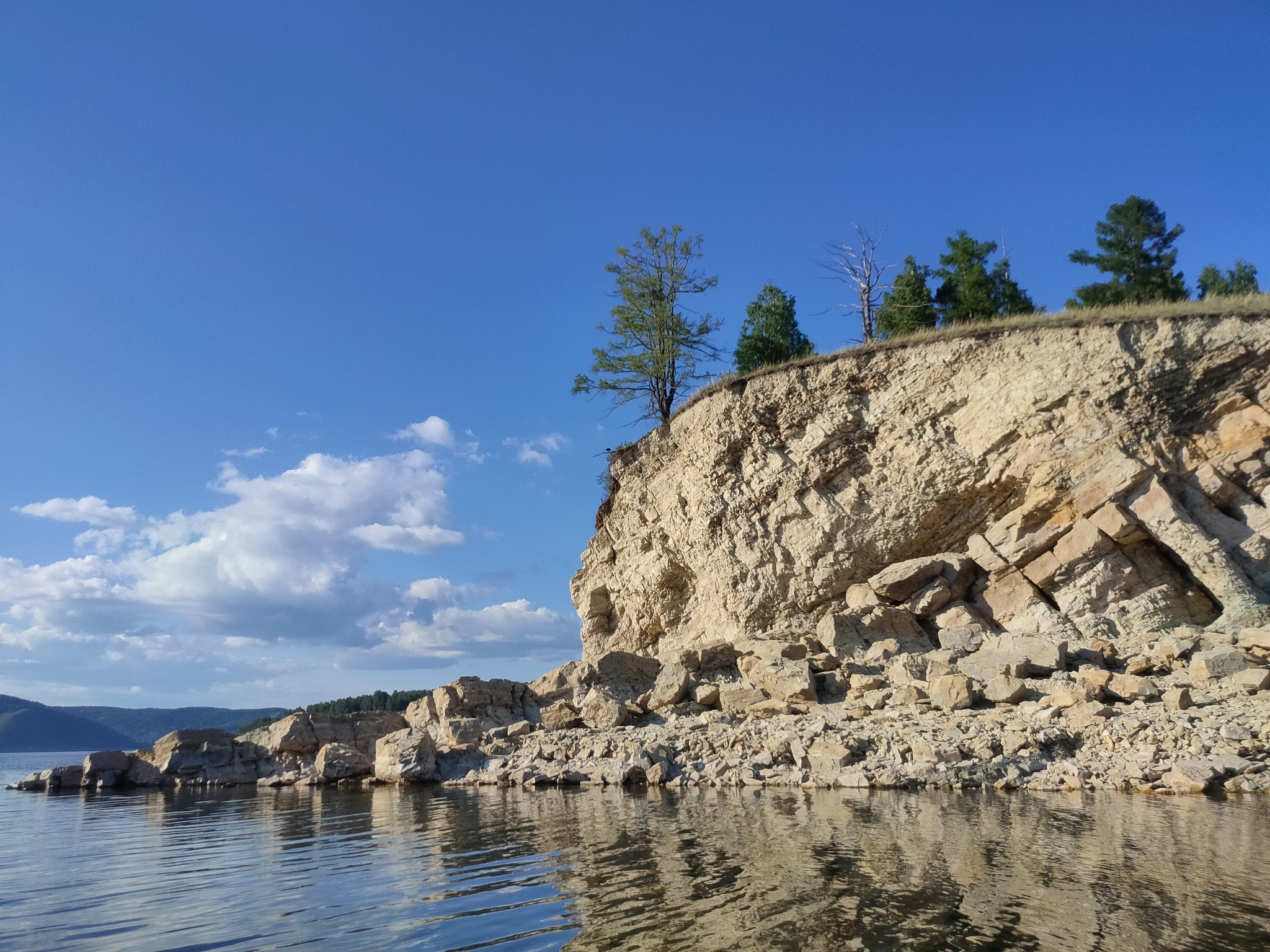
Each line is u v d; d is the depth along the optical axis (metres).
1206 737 15.33
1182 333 24.47
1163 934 7.29
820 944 7.39
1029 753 16.03
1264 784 13.68
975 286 40.19
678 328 43.34
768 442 31.86
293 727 28.88
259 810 19.28
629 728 22.12
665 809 14.59
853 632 24.69
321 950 7.97
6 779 41.91
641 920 8.23
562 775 19.58
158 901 10.47
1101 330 25.52
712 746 19.23
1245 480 23.09
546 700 25.42
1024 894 8.49
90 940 8.78
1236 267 51.06
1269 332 23.53
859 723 18.88
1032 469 25.59
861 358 30.19
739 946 7.41
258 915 9.40
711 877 9.64
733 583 30.75
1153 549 23.88
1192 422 24.23
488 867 10.95
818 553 29.11
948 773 15.53
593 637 37.09
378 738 29.48
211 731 29.81
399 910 9.21
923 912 8.09
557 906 8.91
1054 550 24.41
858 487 29.02
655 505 35.53
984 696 19.19
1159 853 9.92
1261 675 16.94
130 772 29.48
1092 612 23.20
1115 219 42.97
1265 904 8.03
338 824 15.91
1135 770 14.66
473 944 7.89
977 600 25.50
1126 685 18.05
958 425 27.59
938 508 27.50
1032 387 26.02
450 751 23.02
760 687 22.33
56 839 16.23
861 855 10.30
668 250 43.59
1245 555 21.89
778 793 15.71
